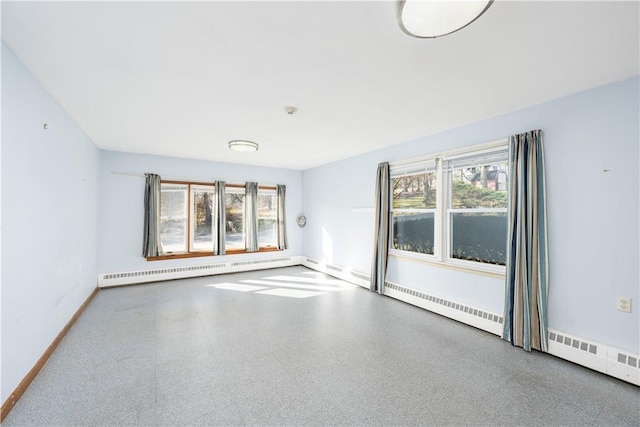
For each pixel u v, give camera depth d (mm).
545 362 2467
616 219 2252
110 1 1366
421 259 3904
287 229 6766
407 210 4180
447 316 3500
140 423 1725
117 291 4555
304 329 3152
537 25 1562
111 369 2301
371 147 4543
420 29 1501
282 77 2197
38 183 2197
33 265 2115
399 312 3699
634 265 2172
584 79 2229
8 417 1741
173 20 1518
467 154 3338
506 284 2857
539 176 2654
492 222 3176
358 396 2000
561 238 2553
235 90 2428
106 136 3865
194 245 5594
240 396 1988
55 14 1453
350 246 5312
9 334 1778
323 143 4285
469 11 1354
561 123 2559
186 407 1868
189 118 3137
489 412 1848
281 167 6590
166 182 5254
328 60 1948
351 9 1432
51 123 2477
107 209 4723
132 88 2365
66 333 2922
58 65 1983
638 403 1933
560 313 2559
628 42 1722
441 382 2172
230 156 5293
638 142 2150
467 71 2107
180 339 2869
